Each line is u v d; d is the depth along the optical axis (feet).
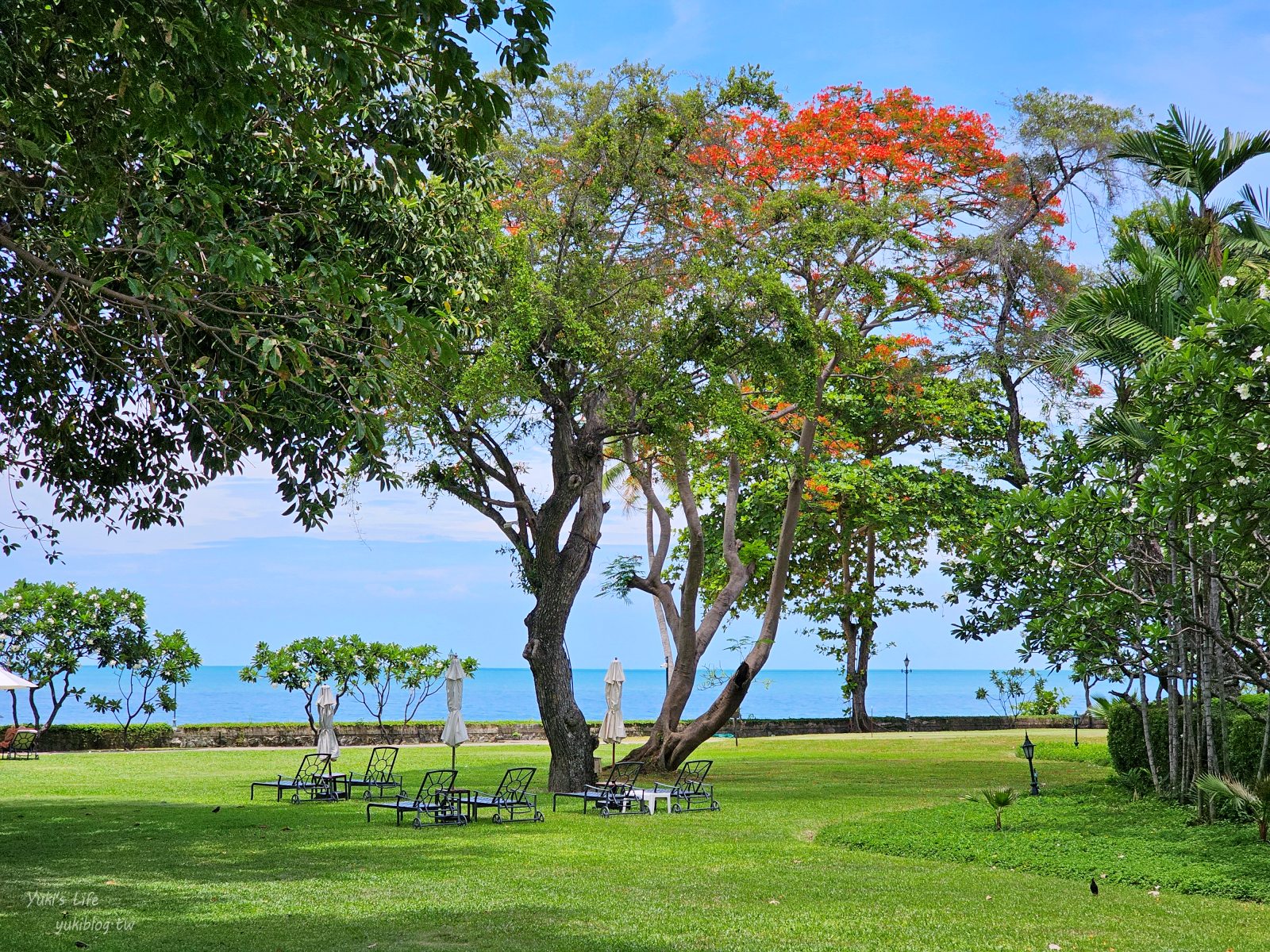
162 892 30.68
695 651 76.23
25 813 51.78
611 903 29.96
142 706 105.29
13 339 35.73
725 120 64.44
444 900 29.96
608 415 61.82
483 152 23.09
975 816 49.14
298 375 30.91
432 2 21.24
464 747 107.04
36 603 98.84
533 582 66.03
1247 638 47.98
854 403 104.42
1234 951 24.88
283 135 32.81
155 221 26.66
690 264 59.93
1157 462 41.55
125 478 40.65
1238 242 50.55
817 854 40.16
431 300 38.70
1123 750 59.67
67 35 23.21
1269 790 39.32
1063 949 25.04
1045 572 50.26
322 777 59.67
